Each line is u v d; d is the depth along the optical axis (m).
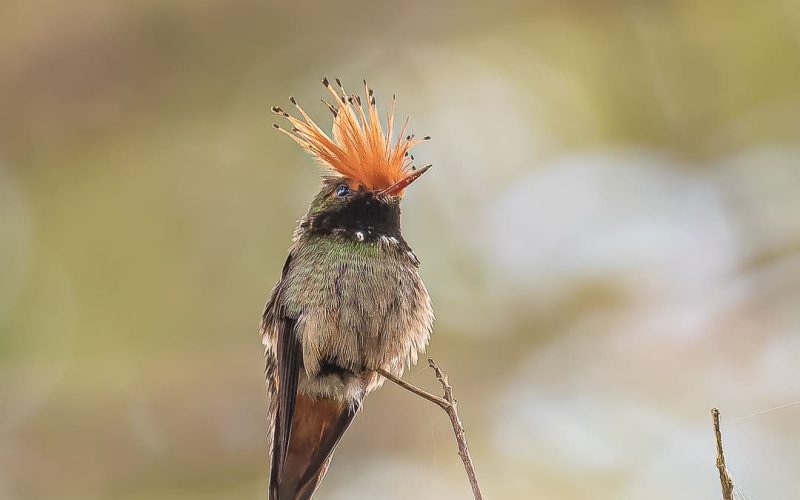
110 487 13.05
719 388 13.18
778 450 12.07
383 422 13.12
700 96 14.92
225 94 14.41
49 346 14.09
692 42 14.83
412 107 15.48
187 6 13.62
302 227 8.05
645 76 15.13
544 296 14.34
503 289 14.46
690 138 15.04
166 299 14.40
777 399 12.73
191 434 13.20
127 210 14.77
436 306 14.32
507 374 13.85
